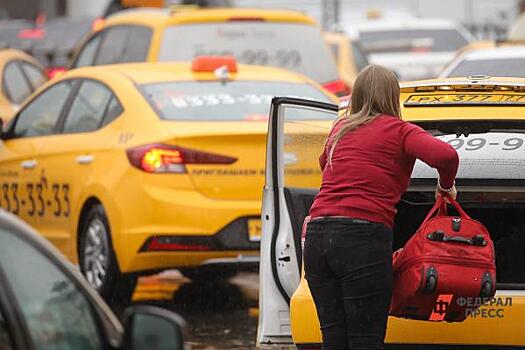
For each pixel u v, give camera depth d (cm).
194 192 1566
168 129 1590
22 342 657
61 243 1739
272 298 1188
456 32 4472
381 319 1040
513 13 5269
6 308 657
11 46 4238
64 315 692
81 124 1744
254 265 1581
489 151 1138
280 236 1192
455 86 1145
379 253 1031
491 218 1269
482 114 1098
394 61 4250
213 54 2388
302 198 1215
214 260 1570
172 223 1554
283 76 1786
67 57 4091
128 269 1590
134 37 2430
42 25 4481
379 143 1043
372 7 5616
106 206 1614
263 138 1580
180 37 2378
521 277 1246
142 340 674
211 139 1568
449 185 1035
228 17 2408
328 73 2447
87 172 1669
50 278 691
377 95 1055
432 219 1036
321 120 1296
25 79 2583
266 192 1203
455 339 1075
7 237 676
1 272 661
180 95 1672
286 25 2441
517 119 1094
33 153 1806
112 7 3459
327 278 1058
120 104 1672
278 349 1431
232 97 1686
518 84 1136
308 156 1252
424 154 1023
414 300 1028
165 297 1748
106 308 728
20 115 1884
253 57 2416
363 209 1032
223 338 1483
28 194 1816
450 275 1012
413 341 1080
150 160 1571
